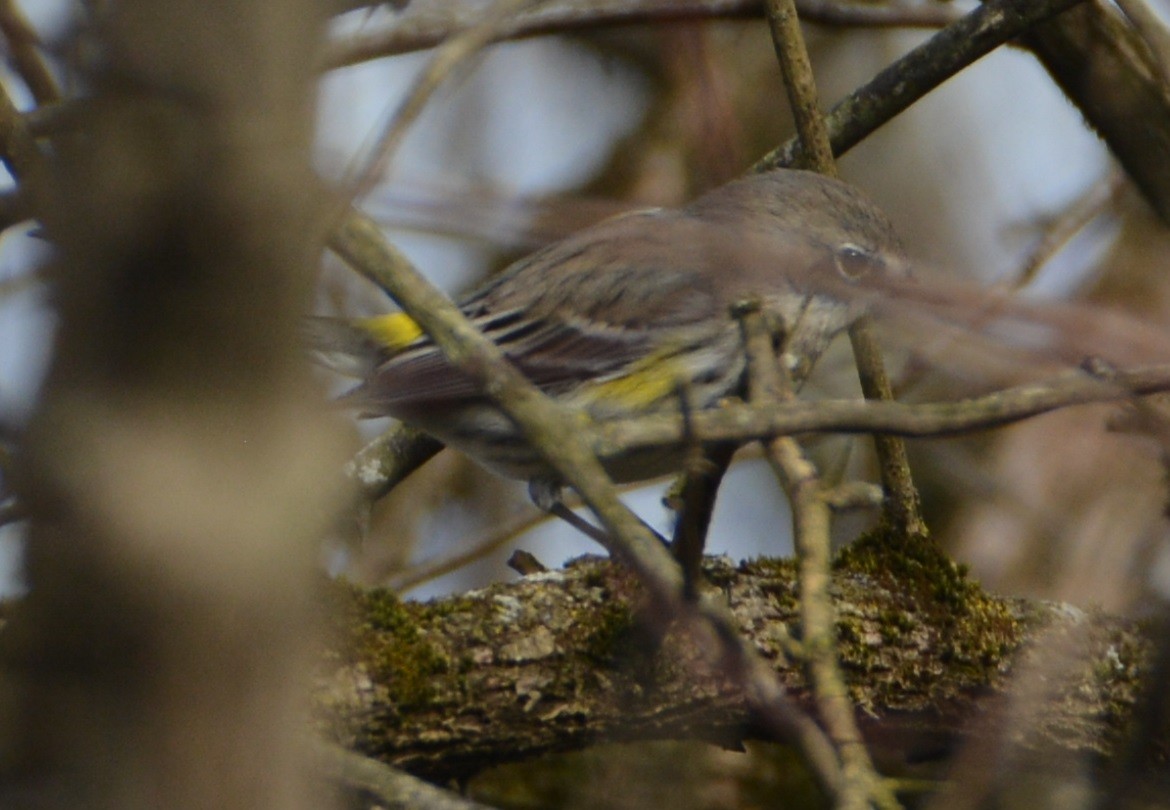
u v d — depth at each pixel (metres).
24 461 4.11
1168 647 7.62
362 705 7.54
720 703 8.23
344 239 6.66
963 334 7.25
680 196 13.91
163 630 4.06
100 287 3.94
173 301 3.98
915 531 9.19
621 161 14.31
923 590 8.91
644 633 8.07
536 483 10.49
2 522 5.28
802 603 6.16
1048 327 6.75
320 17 4.20
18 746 4.15
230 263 4.00
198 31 3.95
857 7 12.19
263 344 4.09
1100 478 11.60
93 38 3.99
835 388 14.01
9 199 6.75
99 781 4.11
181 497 4.01
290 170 4.09
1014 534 11.80
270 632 4.18
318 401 4.40
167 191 3.91
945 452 12.48
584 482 6.18
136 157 3.91
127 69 3.93
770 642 8.38
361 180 5.39
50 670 4.12
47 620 4.08
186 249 3.96
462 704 7.81
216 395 4.05
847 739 5.66
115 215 3.90
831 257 10.62
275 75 4.04
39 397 4.08
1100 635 8.81
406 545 13.46
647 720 8.17
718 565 8.73
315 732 6.92
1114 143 10.76
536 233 6.29
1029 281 12.08
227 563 4.07
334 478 4.76
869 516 13.27
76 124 4.05
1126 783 7.78
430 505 13.75
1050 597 10.86
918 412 6.33
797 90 10.35
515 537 13.36
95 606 4.04
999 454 12.72
